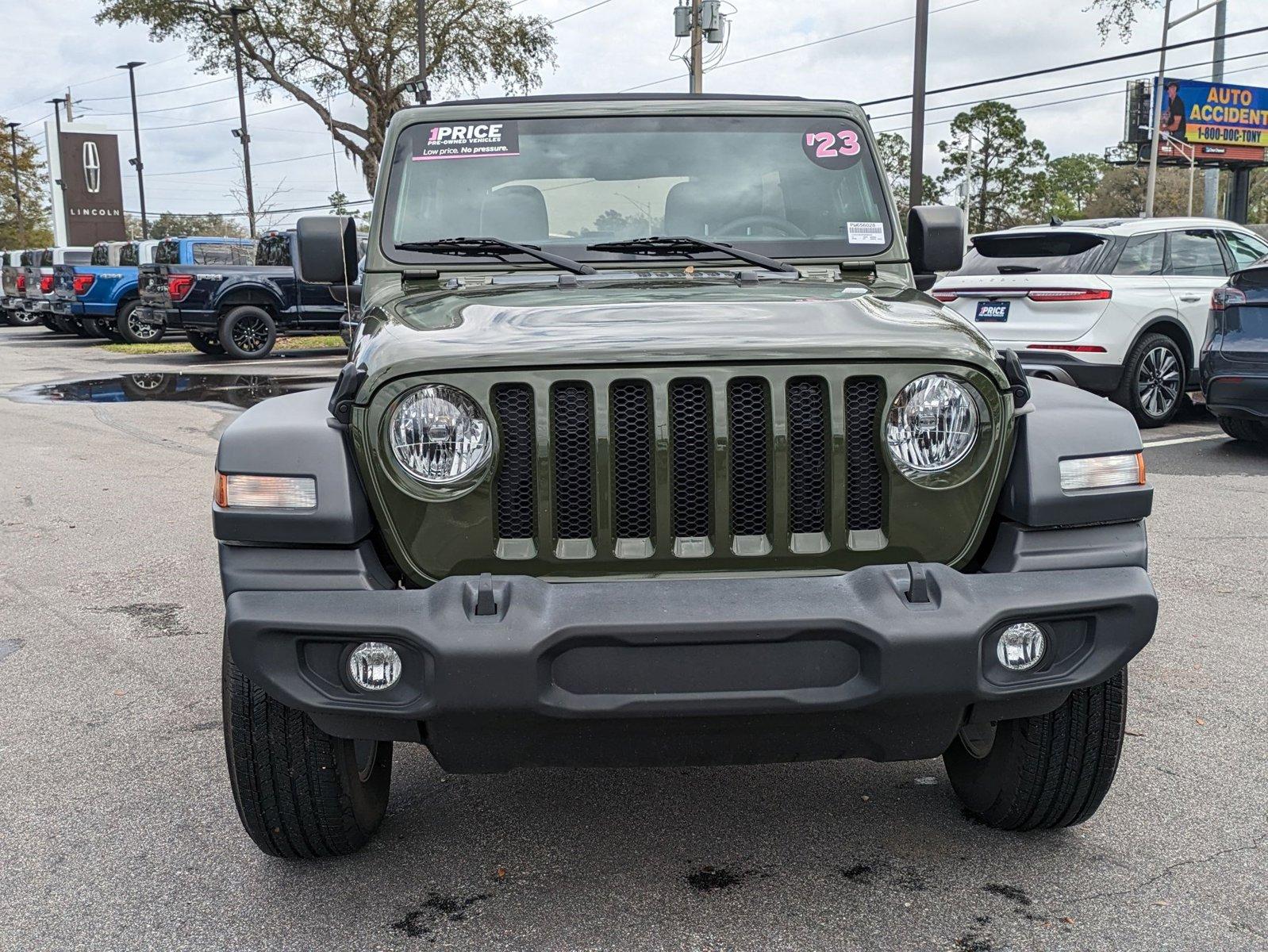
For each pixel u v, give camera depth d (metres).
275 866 3.11
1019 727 2.99
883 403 2.64
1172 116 46.12
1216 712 4.07
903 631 2.47
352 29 36.00
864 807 3.41
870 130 4.01
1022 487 2.70
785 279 3.46
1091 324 9.73
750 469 2.66
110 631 5.21
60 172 46.66
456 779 3.65
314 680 2.56
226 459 2.65
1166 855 3.08
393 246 3.74
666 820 3.35
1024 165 75.94
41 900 2.95
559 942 2.73
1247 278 8.61
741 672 2.50
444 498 2.61
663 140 3.91
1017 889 2.93
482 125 3.92
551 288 3.35
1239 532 6.63
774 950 2.68
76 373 17.83
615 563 2.63
